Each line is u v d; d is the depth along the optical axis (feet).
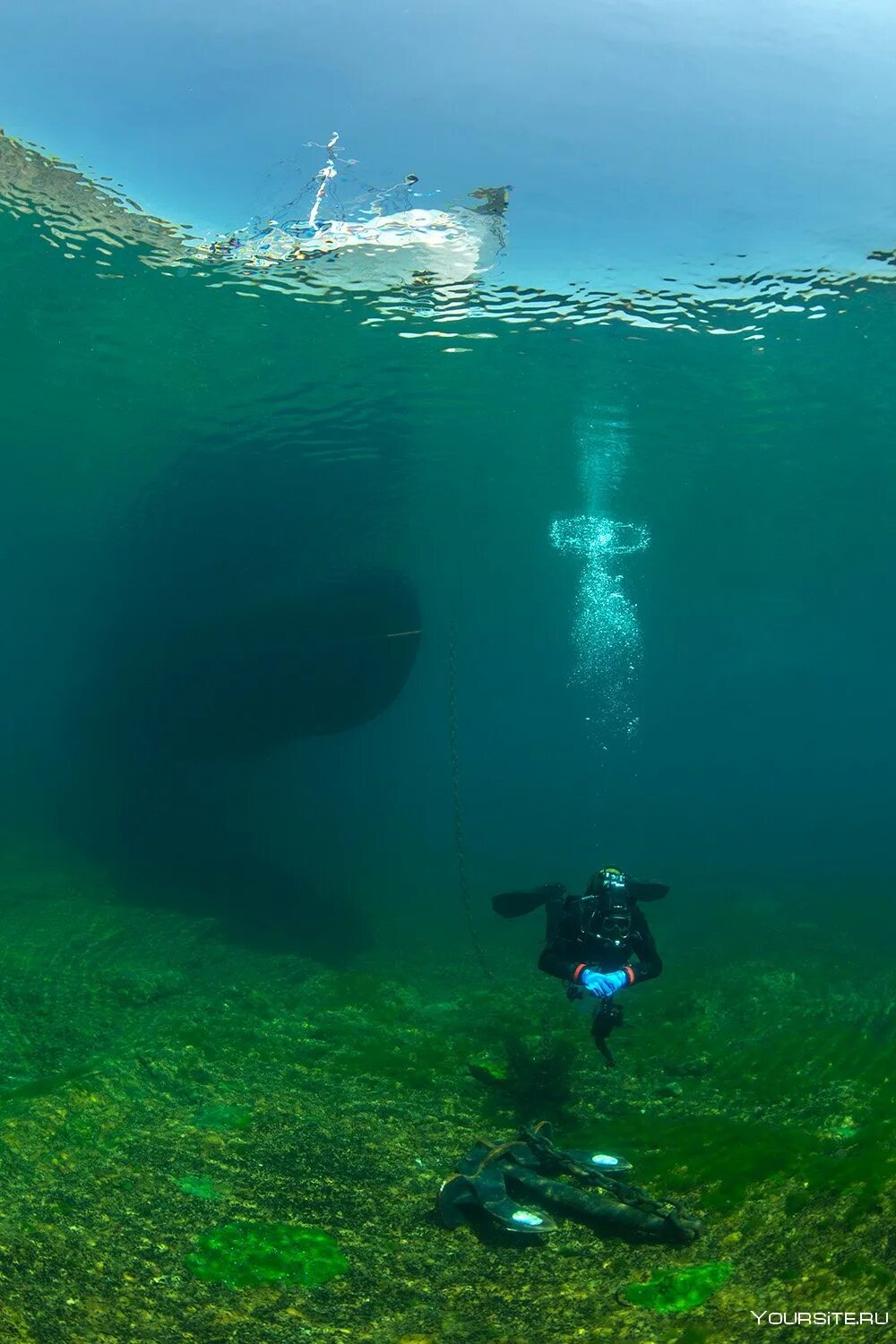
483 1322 8.78
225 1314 8.89
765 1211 10.10
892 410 56.34
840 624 184.96
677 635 219.00
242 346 48.37
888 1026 20.74
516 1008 27.04
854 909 47.67
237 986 26.63
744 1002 25.91
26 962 27.40
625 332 43.86
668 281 37.99
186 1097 15.79
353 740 179.63
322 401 54.65
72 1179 11.87
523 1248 10.39
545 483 76.48
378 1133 14.46
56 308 47.06
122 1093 15.37
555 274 38.14
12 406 65.46
